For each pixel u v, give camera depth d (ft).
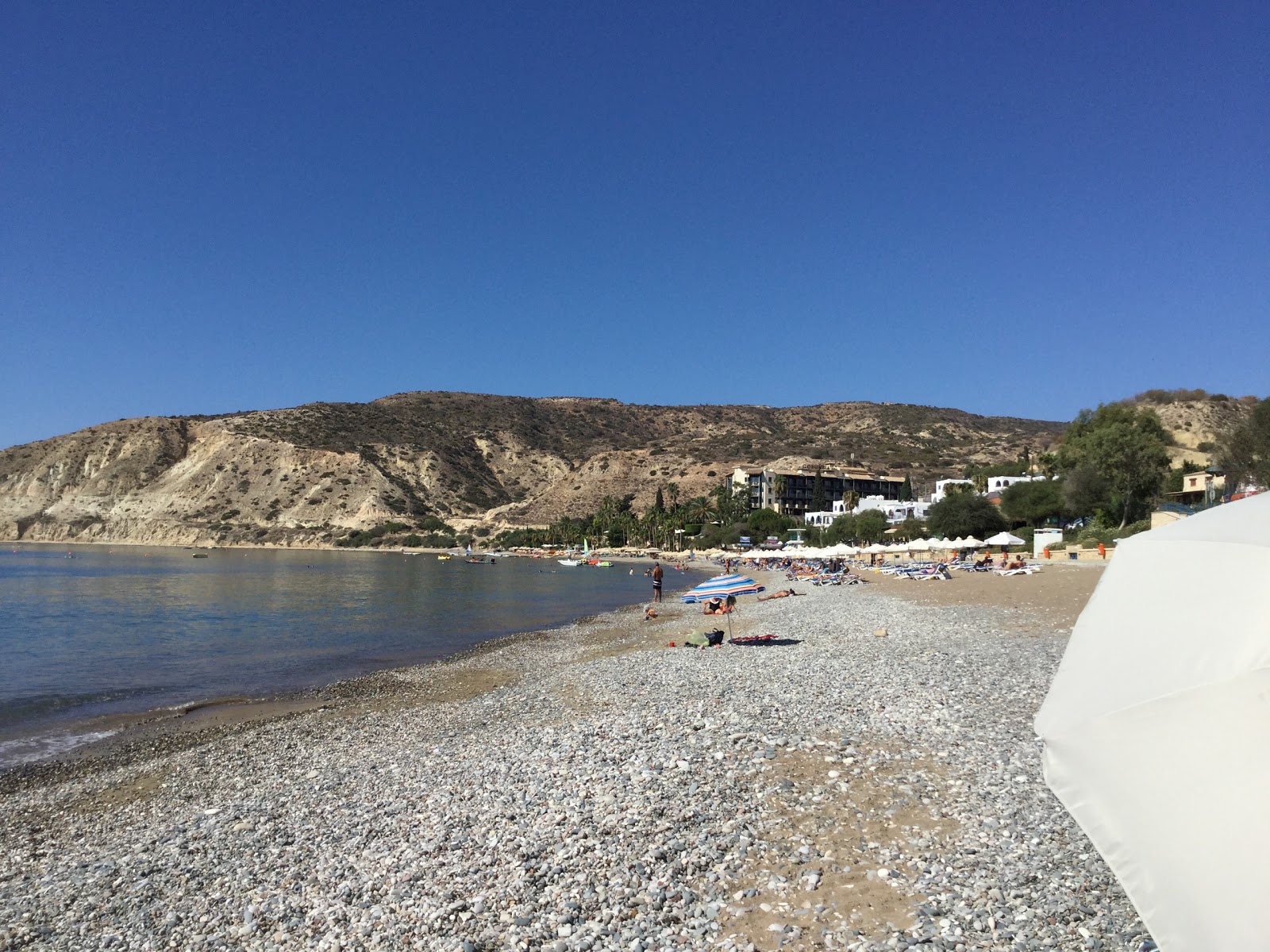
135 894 29.86
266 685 78.95
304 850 32.22
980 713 42.73
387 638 115.85
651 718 46.29
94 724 63.77
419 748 49.01
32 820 41.45
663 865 26.07
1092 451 212.64
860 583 169.27
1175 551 14.46
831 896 23.16
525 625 130.21
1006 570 149.79
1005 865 23.98
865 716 42.80
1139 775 12.76
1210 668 12.90
